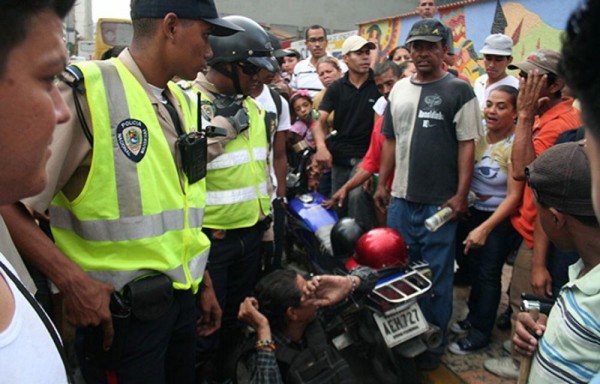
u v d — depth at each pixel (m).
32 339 0.67
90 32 17.98
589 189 1.17
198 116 1.88
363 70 4.20
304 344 2.42
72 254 1.58
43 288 2.26
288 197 3.84
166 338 1.74
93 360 1.67
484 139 2.88
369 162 3.64
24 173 0.75
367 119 4.24
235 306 2.78
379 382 2.91
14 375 0.62
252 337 2.36
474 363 2.92
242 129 2.48
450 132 2.79
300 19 21.97
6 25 0.67
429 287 2.59
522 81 2.47
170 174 1.68
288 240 4.13
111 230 1.56
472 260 3.10
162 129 1.72
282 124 3.51
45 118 0.74
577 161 1.19
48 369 0.68
